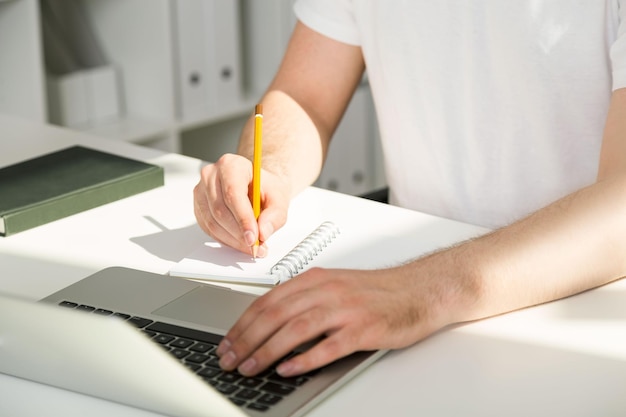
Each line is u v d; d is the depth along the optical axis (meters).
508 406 1.01
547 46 1.62
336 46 1.85
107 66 3.25
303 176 1.66
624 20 1.48
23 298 1.03
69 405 1.03
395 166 1.86
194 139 3.62
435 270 1.18
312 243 1.38
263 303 1.08
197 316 1.16
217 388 1.00
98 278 1.28
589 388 1.04
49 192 1.53
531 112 1.67
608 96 1.62
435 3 1.71
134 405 1.02
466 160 1.75
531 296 1.21
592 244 1.23
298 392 1.00
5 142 1.86
